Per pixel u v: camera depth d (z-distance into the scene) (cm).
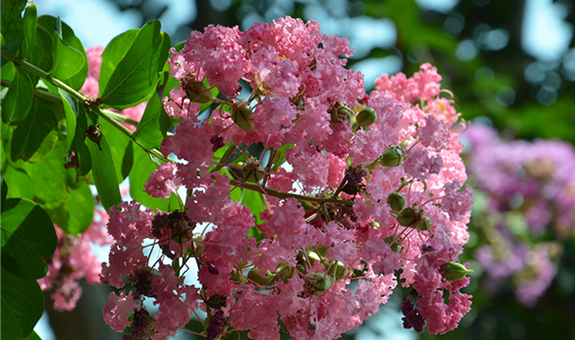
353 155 82
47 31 92
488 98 204
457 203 81
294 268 81
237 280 82
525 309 200
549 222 209
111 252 81
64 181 96
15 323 87
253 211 92
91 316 119
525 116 223
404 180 82
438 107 93
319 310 82
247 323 81
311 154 81
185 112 84
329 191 83
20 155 92
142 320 81
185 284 81
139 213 82
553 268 193
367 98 91
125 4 182
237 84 81
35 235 88
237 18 189
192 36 81
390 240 82
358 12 185
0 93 90
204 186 80
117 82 88
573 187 201
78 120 88
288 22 82
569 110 229
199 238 82
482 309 189
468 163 202
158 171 83
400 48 183
